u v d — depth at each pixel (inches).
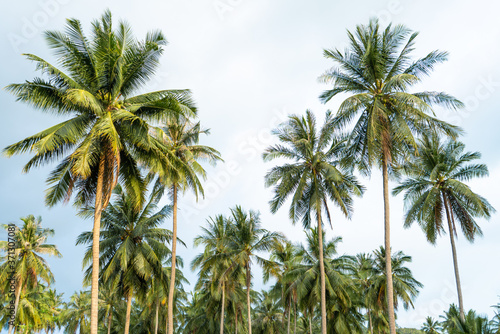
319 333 2292.1
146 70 751.7
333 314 1537.9
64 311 2207.2
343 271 1622.8
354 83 935.7
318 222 1111.0
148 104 728.3
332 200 1129.4
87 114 712.4
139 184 774.5
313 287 1459.2
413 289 1723.7
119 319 2134.6
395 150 913.5
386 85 835.4
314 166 1126.4
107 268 1160.8
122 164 770.8
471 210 1171.9
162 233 1261.1
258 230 1497.3
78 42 708.7
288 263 1723.7
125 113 665.0
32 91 671.1
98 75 715.4
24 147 662.5
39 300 1863.9
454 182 1135.6
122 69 725.3
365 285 1888.5
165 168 759.7
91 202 778.8
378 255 1878.7
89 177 750.5
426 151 1207.6
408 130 831.7
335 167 1127.0
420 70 887.7
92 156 677.9
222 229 1587.1
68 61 708.0
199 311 2256.4
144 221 1246.9
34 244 1553.9
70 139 653.9
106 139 697.6
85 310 2169.0
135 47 743.1
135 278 1254.9
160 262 1259.8
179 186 970.7
